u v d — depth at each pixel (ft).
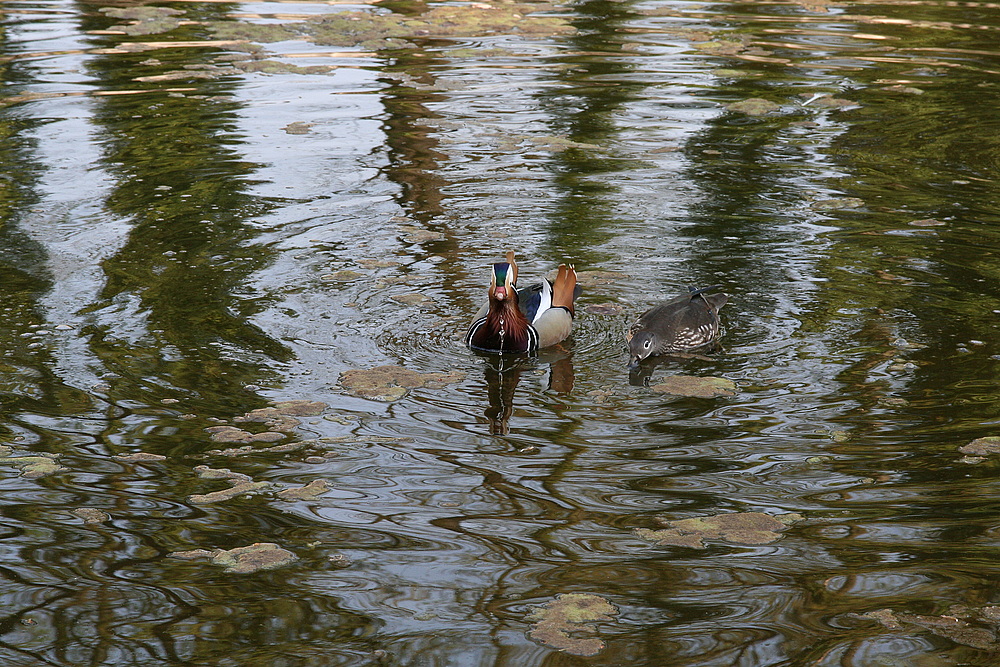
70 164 49.70
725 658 19.22
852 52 70.08
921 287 37.32
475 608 20.89
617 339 34.65
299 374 31.37
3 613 20.59
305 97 60.85
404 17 79.41
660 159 51.55
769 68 66.95
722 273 39.01
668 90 62.75
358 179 48.75
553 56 69.72
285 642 19.79
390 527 23.85
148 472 25.99
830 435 27.78
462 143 53.93
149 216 43.78
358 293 37.29
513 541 23.31
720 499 24.88
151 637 19.90
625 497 25.03
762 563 22.34
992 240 41.29
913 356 32.19
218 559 22.61
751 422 28.66
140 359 31.91
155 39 72.59
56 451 26.78
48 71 64.49
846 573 21.91
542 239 42.47
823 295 36.99
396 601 21.11
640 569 22.22
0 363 31.42
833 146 53.21
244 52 69.77
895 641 19.61
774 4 84.64
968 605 20.68
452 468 26.40
